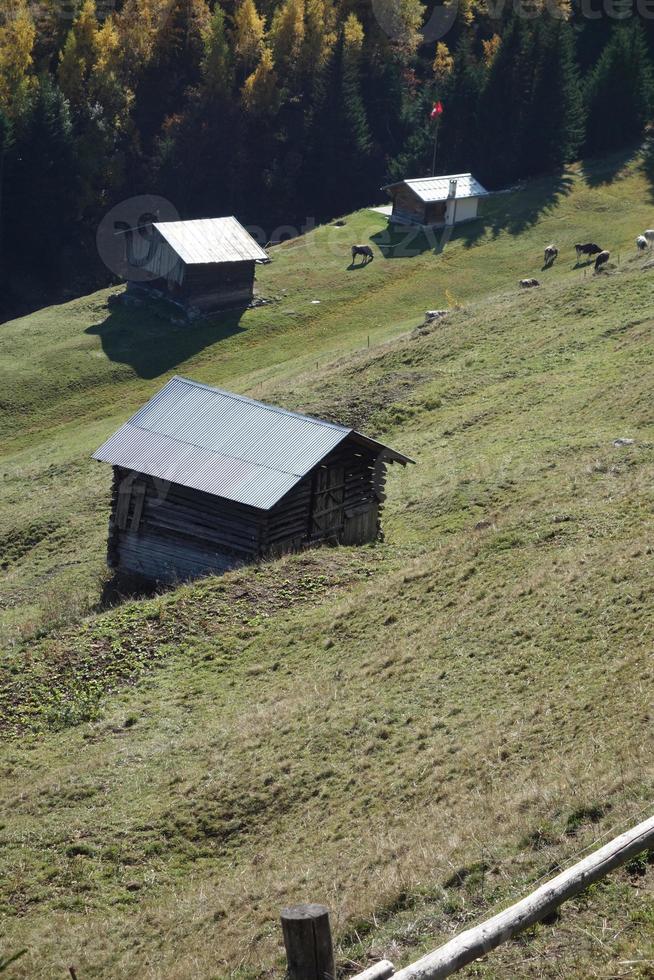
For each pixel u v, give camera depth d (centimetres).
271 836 1942
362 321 7562
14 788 2275
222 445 3438
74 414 6575
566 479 3509
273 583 3062
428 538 3409
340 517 3491
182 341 7388
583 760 1808
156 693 2619
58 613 3356
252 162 12350
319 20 12850
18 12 12206
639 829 1181
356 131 11519
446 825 1745
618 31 11200
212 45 12406
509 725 2059
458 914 1426
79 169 11588
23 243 11275
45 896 1853
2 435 6400
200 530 3384
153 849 1956
